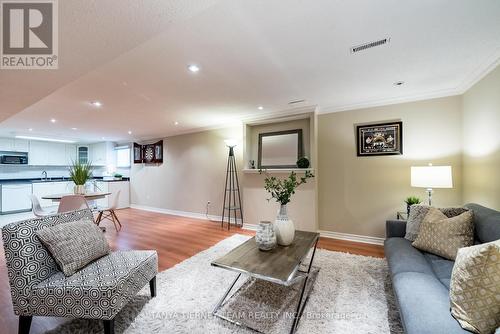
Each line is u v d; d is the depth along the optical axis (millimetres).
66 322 1654
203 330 1561
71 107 3439
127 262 1745
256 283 2180
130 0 1040
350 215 3545
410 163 3150
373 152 3385
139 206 6617
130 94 2891
